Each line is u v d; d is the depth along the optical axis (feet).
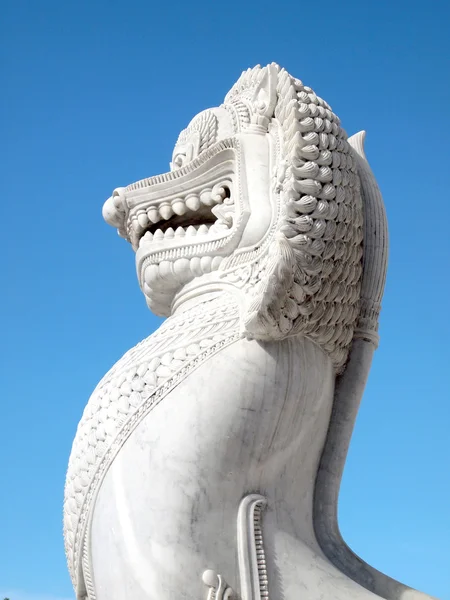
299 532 13.73
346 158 14.73
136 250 16.88
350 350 15.30
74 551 14.17
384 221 16.05
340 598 13.15
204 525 12.90
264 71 15.48
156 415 13.48
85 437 14.20
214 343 13.73
